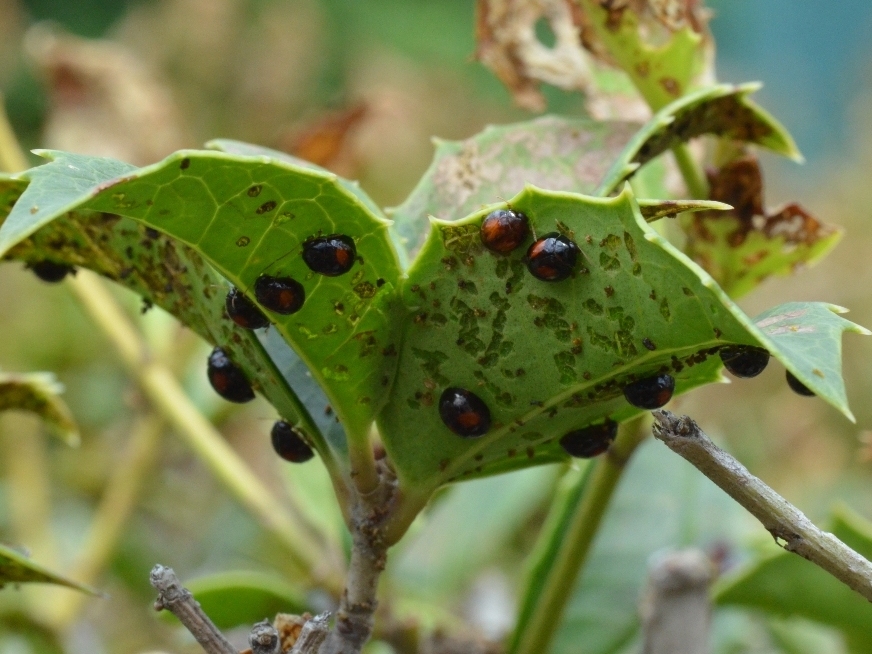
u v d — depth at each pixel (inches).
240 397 9.1
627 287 8.2
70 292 13.6
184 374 15.2
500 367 8.6
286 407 9.0
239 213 8.2
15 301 24.3
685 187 10.7
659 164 10.9
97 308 13.7
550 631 10.6
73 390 22.7
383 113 16.6
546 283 8.3
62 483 21.2
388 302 8.5
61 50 16.5
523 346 8.5
